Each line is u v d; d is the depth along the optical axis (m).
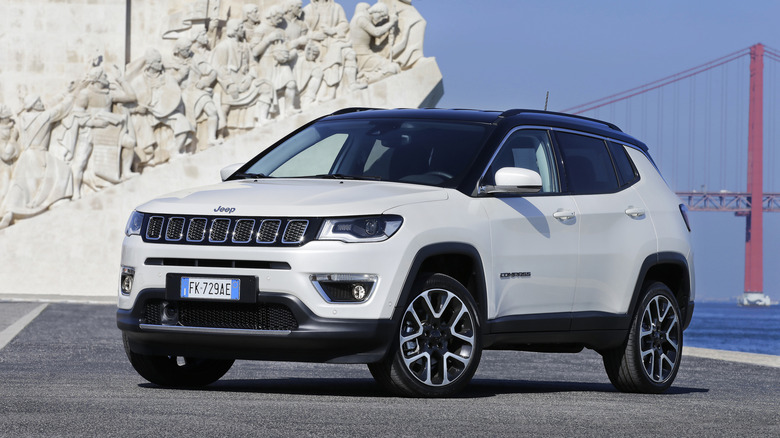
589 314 9.24
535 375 12.00
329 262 7.65
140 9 36.62
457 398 8.01
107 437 5.45
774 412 7.66
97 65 35.84
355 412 6.70
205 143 36.12
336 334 7.64
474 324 8.20
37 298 31.23
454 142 8.80
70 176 35.31
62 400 7.03
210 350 7.90
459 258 8.33
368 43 37.09
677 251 10.15
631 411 7.38
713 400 8.78
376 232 7.77
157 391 8.02
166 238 8.01
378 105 36.56
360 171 8.78
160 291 7.97
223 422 6.07
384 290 7.74
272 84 36.41
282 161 9.18
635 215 9.74
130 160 35.53
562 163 9.30
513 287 8.59
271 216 7.79
